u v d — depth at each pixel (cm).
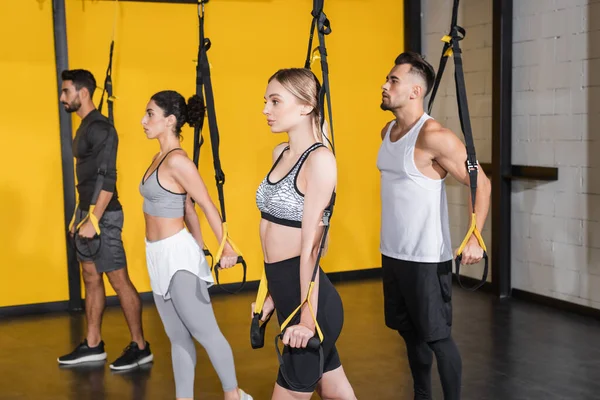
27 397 407
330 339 271
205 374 439
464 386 413
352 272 687
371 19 677
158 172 355
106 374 443
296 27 651
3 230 580
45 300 595
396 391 409
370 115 682
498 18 599
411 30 682
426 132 339
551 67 571
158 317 572
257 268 653
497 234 617
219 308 593
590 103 543
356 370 443
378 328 531
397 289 359
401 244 347
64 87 460
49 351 492
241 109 638
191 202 377
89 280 463
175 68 617
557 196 575
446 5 657
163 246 353
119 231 457
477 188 328
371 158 686
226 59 632
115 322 562
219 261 346
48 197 589
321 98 267
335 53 667
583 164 552
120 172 609
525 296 609
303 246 258
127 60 604
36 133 583
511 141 612
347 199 681
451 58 659
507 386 413
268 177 275
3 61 571
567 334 512
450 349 346
